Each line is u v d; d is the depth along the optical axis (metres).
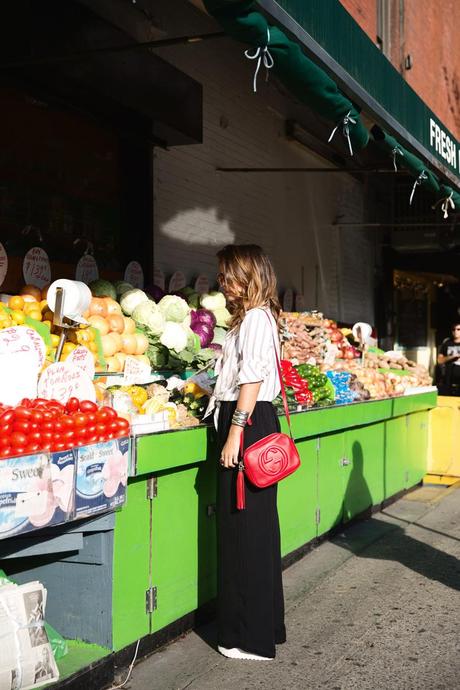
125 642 3.67
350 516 6.57
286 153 10.81
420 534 6.58
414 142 6.64
